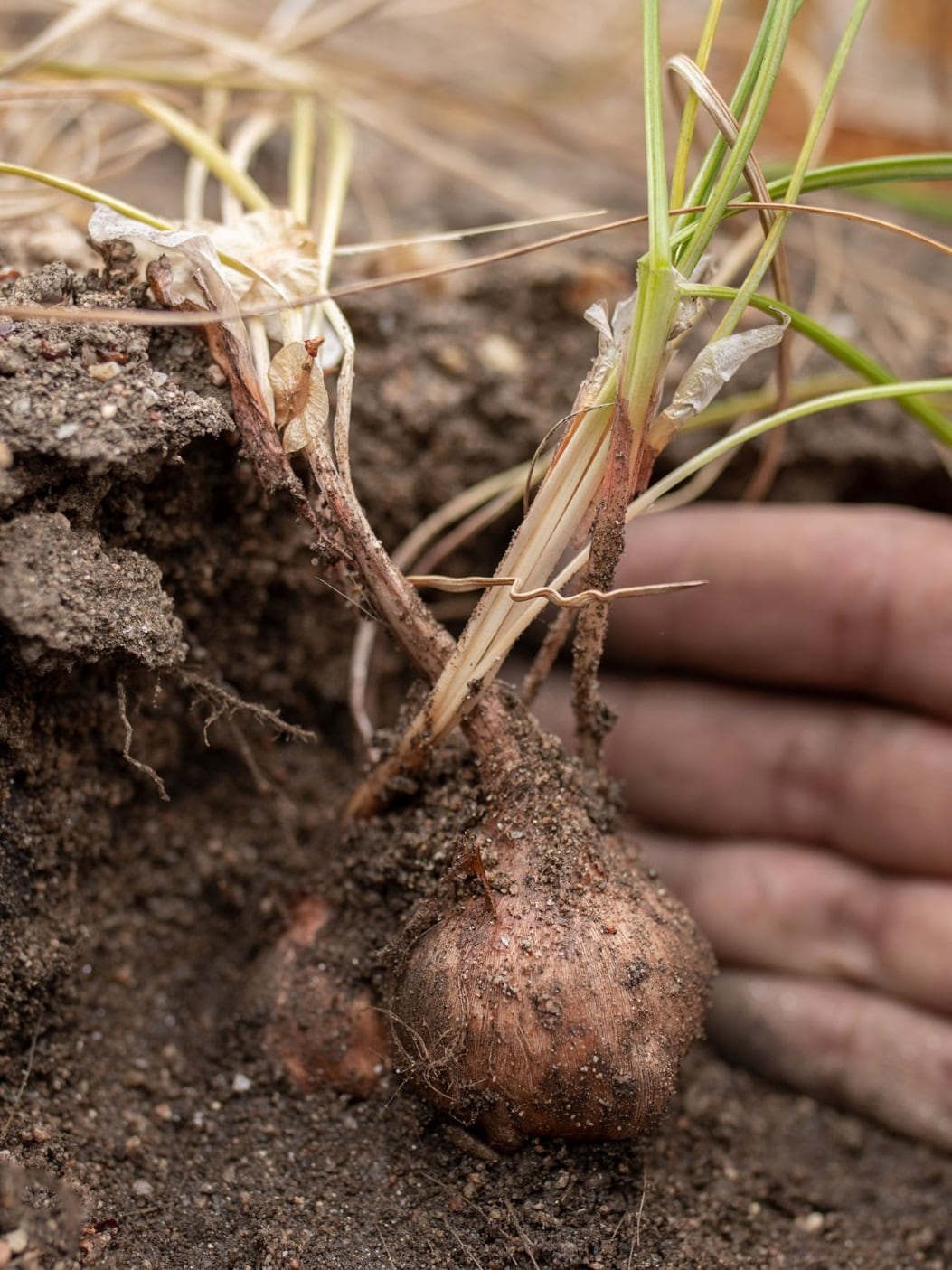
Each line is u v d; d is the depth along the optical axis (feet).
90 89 0.44
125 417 0.35
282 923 0.42
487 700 0.36
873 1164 0.47
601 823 0.38
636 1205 0.38
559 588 0.38
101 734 0.41
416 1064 0.36
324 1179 0.38
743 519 0.50
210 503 0.41
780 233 0.34
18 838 0.38
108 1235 0.36
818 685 0.51
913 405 0.42
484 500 0.49
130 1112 0.40
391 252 0.52
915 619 0.47
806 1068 0.49
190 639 0.42
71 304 0.37
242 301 0.37
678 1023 0.35
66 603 0.33
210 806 0.45
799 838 0.51
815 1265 0.41
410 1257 0.36
